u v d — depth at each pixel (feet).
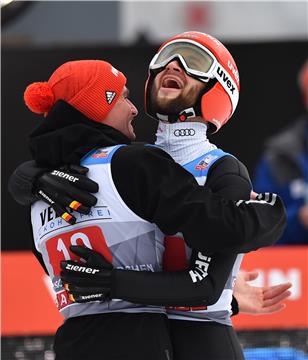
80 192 25.84
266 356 50.88
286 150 54.03
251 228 24.97
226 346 26.89
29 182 27.07
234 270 27.43
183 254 26.58
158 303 25.21
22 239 54.08
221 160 27.12
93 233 25.95
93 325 26.02
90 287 25.41
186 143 27.68
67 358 26.18
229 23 93.25
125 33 88.43
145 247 25.89
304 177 53.93
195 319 26.99
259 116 54.29
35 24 80.74
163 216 24.99
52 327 51.62
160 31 91.86
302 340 51.42
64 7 81.25
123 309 25.96
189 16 92.43
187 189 25.18
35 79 54.44
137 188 25.41
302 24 92.53
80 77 27.43
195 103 27.68
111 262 25.85
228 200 25.40
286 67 54.24
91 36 82.17
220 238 24.77
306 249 52.08
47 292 51.88
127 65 54.29
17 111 54.24
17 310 51.60
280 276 51.90
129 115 28.50
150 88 28.37
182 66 27.66
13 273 51.83
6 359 51.11
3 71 54.24
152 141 53.31
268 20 92.84
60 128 27.20
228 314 27.63
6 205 54.08
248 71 54.44
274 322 51.55
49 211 27.37
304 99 54.13
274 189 54.13
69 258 26.45
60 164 26.91
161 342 25.81
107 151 26.43
